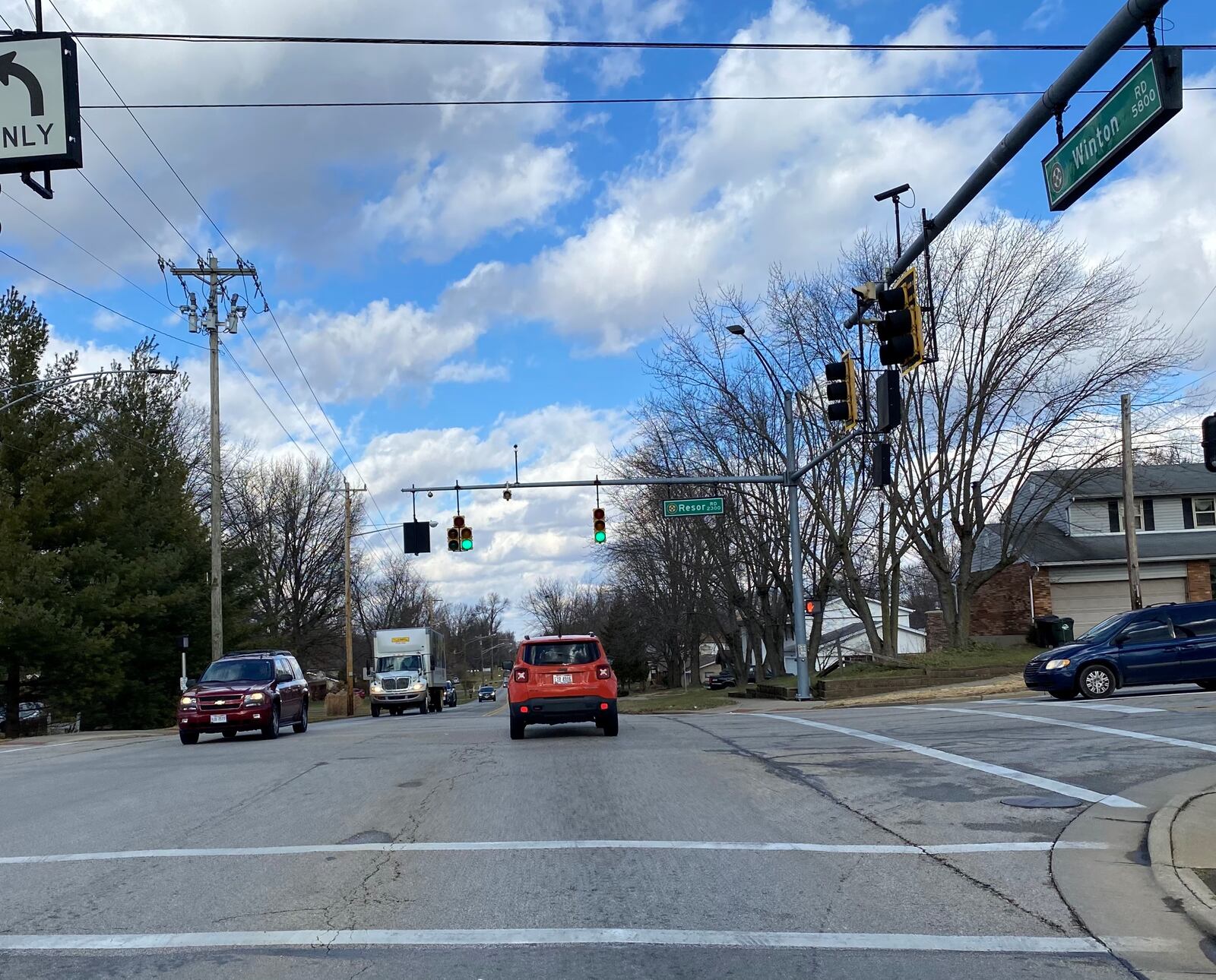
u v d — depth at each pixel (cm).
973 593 3450
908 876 756
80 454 3516
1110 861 790
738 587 4366
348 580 5144
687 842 870
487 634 17712
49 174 1045
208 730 2133
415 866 798
